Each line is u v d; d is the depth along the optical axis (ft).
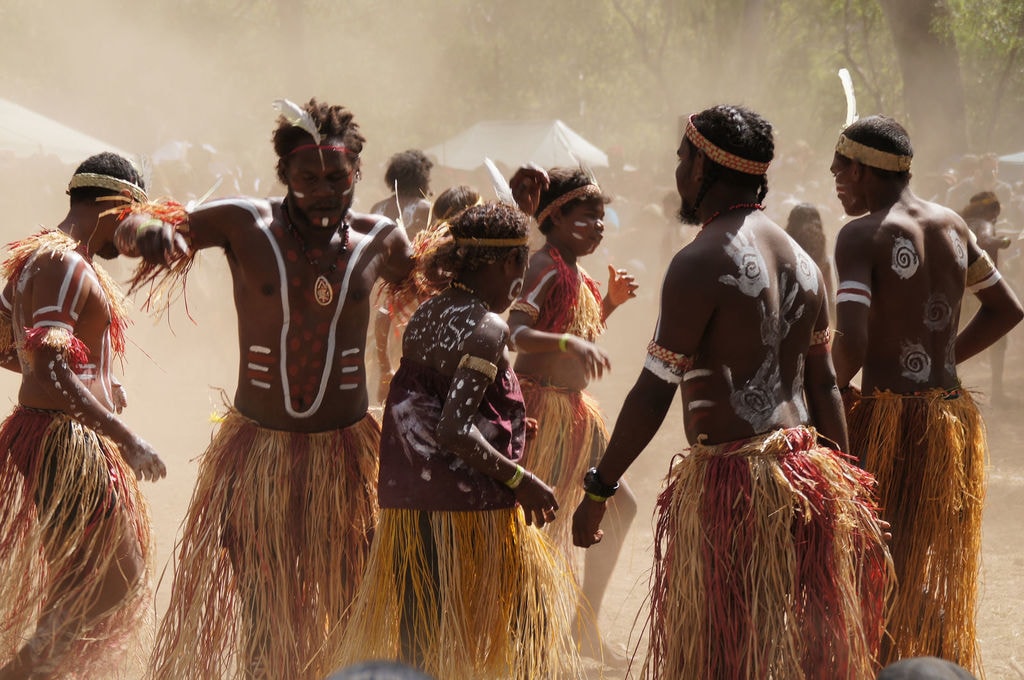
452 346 26.32
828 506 24.22
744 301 24.30
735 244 24.49
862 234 28.99
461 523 26.50
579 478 35.81
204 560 28.09
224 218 28.35
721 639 24.22
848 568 24.31
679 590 24.62
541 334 33.35
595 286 37.70
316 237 28.78
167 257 27.37
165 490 54.44
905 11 128.47
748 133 25.00
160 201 28.45
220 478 28.40
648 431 24.79
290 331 28.43
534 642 27.43
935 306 29.53
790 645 23.54
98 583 30.99
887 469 29.43
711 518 24.35
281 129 28.02
